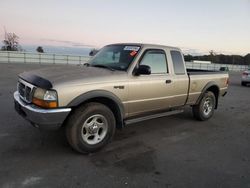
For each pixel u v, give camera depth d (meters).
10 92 9.05
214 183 3.27
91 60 5.25
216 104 6.81
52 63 34.16
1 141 4.30
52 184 3.04
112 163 3.71
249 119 6.94
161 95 4.97
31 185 2.99
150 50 4.75
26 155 3.82
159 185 3.15
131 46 4.82
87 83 3.79
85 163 3.66
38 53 34.44
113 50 4.98
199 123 6.25
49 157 3.79
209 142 4.87
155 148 4.40
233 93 12.40
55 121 3.56
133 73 4.42
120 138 4.84
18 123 5.30
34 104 3.65
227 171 3.63
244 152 4.41
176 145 4.61
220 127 6.00
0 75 15.03
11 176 3.17
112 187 3.05
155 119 6.38
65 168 3.47
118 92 4.16
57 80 3.62
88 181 3.16
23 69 20.34
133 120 4.63
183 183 3.23
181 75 5.43
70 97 3.60
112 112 4.21
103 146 4.13
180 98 5.51
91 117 3.91
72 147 3.91
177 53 5.39
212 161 3.96
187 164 3.80
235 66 47.44
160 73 4.97
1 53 32.53
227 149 4.53
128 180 3.23
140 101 4.58
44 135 4.67
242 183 3.29
